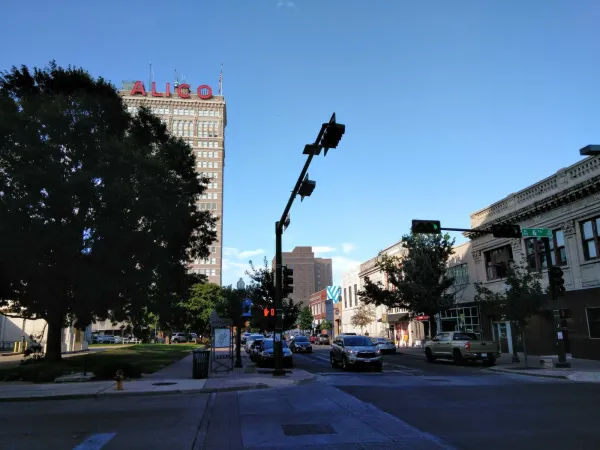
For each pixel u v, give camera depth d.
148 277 23.31
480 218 34.97
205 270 142.38
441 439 7.85
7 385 15.70
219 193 146.62
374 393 13.73
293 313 30.64
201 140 147.38
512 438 7.83
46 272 20.42
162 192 22.72
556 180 26.88
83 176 19.70
